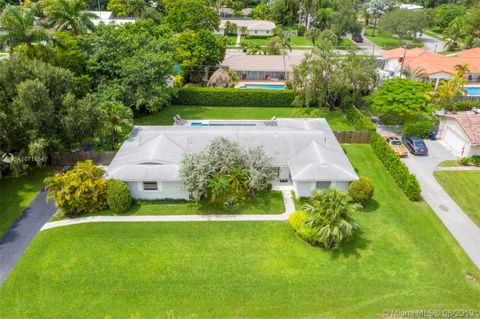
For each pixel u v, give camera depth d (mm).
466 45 82375
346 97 46469
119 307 20703
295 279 22703
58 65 39312
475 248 25734
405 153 37969
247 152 30250
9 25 36625
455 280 22922
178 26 71188
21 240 25609
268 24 93375
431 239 26406
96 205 28500
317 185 30062
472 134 36719
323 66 44562
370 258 24406
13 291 21625
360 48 84625
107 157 35125
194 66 57438
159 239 25812
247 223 27562
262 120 46312
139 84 42312
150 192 29859
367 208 29672
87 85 39750
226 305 20953
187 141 33312
